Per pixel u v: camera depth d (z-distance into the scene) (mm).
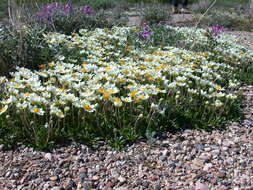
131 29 1590
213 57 1339
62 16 1738
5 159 732
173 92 951
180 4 3865
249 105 1038
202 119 896
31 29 1273
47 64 1111
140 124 841
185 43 1435
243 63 1328
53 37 1289
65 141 782
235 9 3695
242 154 781
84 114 813
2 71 1083
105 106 845
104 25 1928
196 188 666
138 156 755
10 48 1101
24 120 801
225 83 1155
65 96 811
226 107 945
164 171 715
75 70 1076
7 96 860
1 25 1368
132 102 889
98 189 662
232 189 667
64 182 676
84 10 1896
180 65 1092
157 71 986
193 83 1055
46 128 781
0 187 664
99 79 913
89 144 776
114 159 742
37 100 793
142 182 682
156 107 822
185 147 794
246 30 2426
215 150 790
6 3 2973
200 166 734
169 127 863
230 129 887
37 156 739
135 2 3984
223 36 1638
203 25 2336
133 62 1111
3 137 780
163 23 2209
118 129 815
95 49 1245
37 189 659
